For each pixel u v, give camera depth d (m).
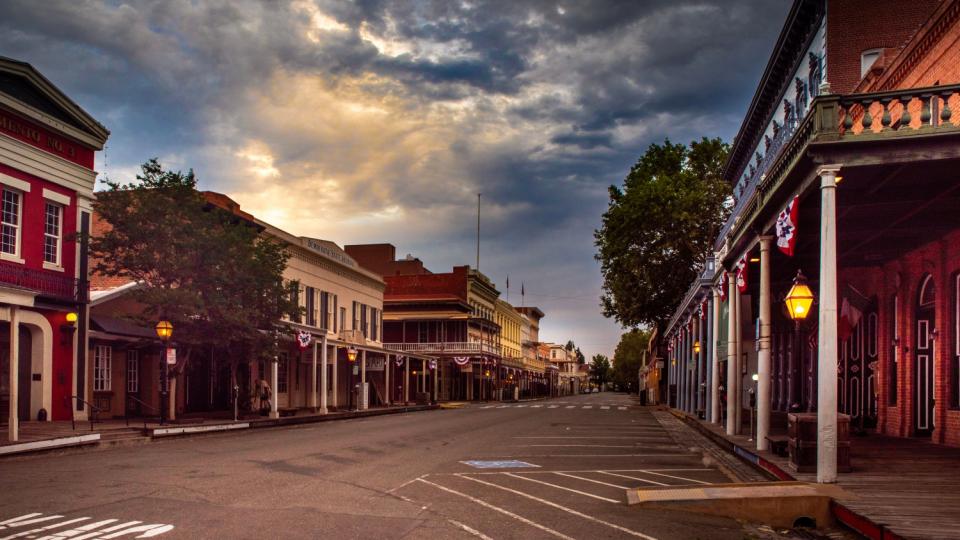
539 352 136.75
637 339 153.38
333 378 42.78
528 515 9.90
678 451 18.92
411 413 42.28
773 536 9.21
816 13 23.84
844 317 20.05
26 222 23.09
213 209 27.09
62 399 24.25
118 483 11.74
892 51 19.00
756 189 15.19
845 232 15.91
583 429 27.05
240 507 9.88
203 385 33.09
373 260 82.62
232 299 26.14
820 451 11.16
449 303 73.81
